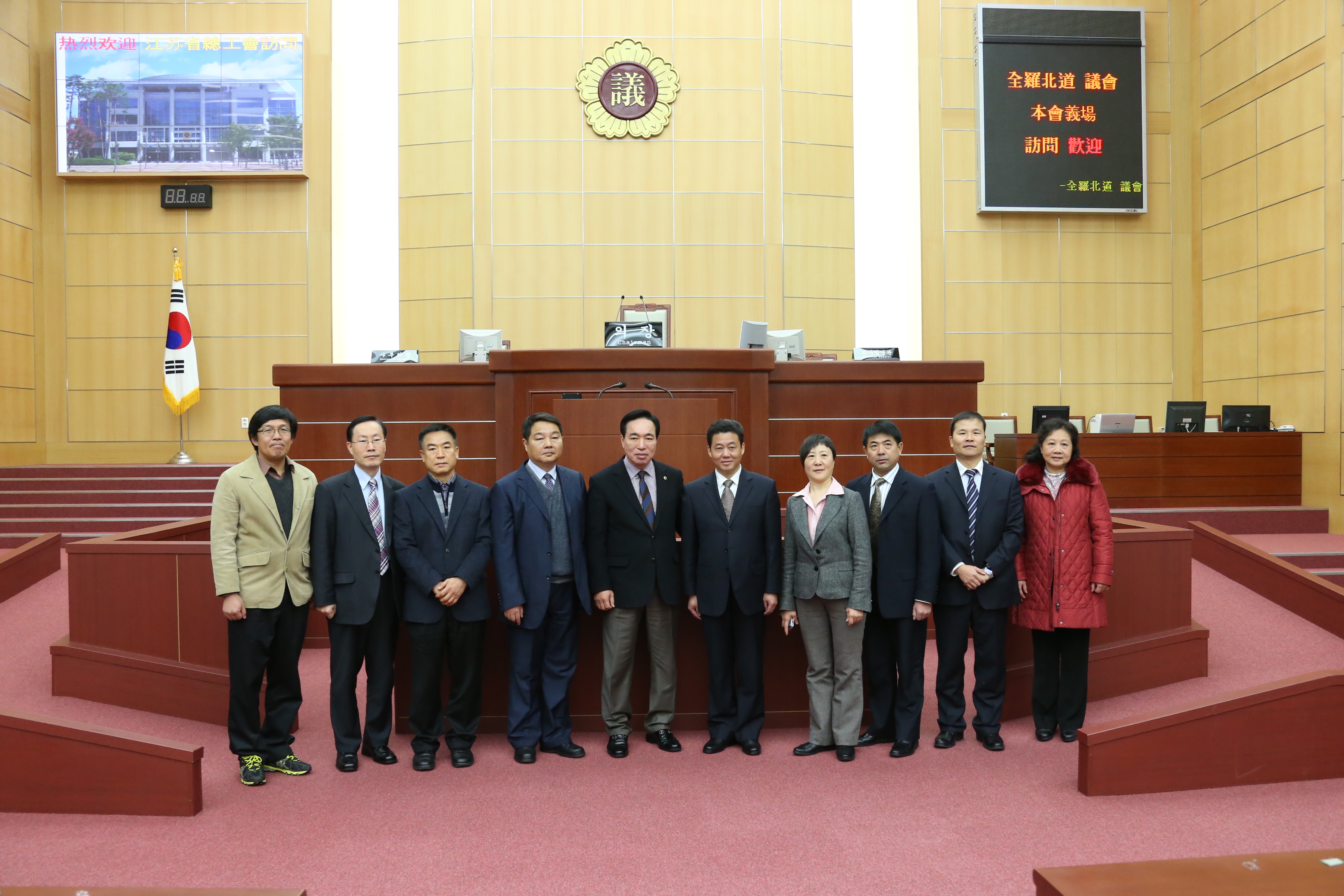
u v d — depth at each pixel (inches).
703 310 464.8
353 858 119.9
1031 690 187.3
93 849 122.4
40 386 454.9
